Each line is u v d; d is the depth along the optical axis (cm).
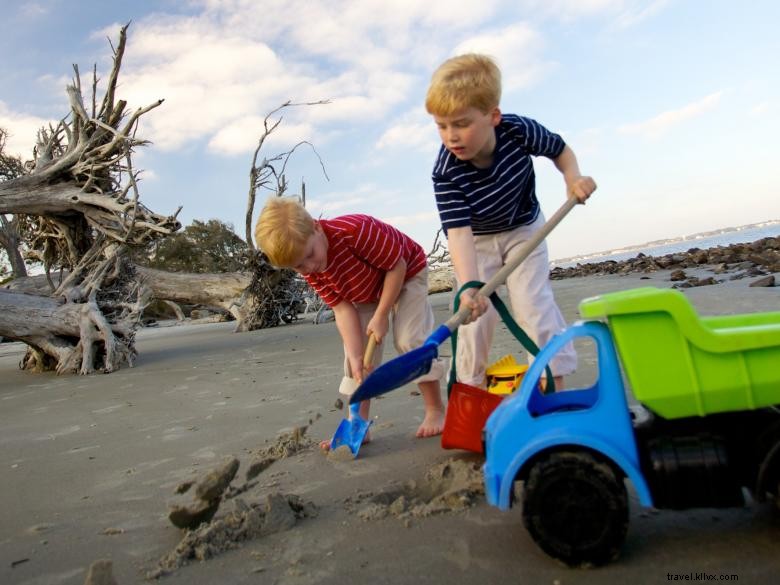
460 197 295
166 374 681
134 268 1067
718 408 178
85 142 990
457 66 260
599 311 181
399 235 337
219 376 615
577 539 177
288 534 220
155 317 2678
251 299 1227
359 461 293
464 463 265
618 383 184
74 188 991
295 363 641
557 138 302
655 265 1520
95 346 815
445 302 1240
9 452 384
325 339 846
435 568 186
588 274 1850
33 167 1105
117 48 977
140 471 314
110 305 870
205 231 3175
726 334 176
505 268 250
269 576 192
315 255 304
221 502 252
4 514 271
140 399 533
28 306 825
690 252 1816
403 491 253
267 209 297
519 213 318
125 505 267
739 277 887
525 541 197
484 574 180
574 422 183
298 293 1279
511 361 332
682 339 177
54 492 295
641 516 205
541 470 180
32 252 1166
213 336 1171
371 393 234
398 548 201
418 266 348
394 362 233
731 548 179
